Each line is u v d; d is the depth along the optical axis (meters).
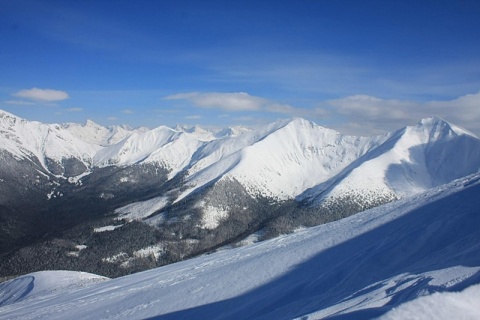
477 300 14.28
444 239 31.08
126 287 55.19
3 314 57.31
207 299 37.75
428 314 13.54
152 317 36.53
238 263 49.25
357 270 31.36
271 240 62.25
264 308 31.14
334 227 53.22
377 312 15.24
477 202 36.00
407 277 21.73
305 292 31.56
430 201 44.28
